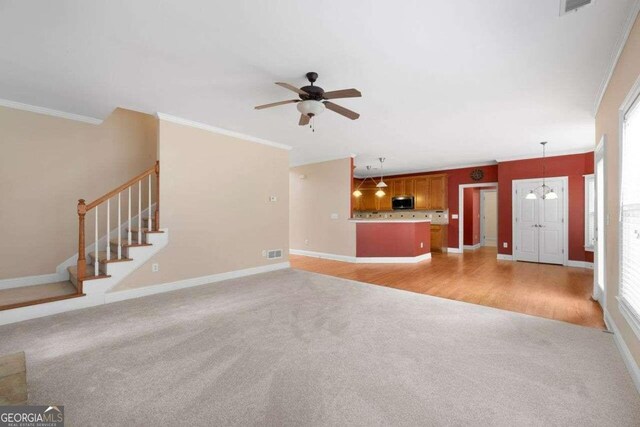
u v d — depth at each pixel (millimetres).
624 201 2250
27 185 3584
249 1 1796
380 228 6422
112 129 4258
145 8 1854
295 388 1784
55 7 1838
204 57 2449
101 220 4148
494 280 4680
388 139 5074
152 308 3207
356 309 3221
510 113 3729
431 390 1769
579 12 1880
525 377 1910
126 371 1958
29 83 2939
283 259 5516
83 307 3209
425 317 2984
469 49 2318
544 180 6230
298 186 7547
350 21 1990
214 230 4430
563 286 4312
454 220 7953
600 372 1972
